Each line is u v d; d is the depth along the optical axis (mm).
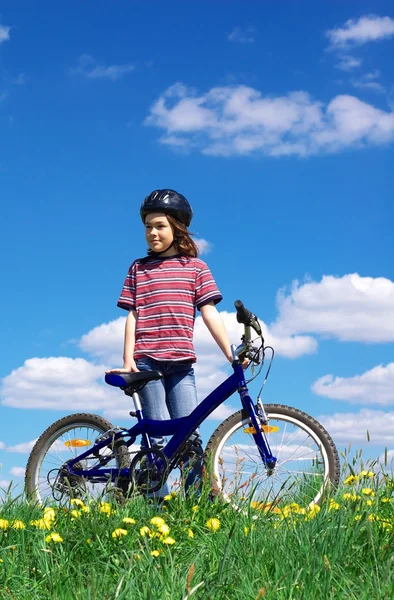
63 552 2744
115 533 2883
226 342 4426
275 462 3875
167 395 4516
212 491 3883
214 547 2785
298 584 2381
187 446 4137
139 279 4648
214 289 4551
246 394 4008
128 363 4531
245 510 3334
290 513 3059
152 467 4180
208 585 2271
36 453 5035
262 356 4047
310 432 3953
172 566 2514
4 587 2490
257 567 2535
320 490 3727
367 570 2486
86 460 4738
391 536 2756
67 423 5004
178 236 4645
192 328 4543
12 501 3404
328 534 2660
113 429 4582
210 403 4090
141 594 2291
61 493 4688
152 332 4500
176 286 4523
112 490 3697
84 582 2578
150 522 3035
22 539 2848
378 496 3221
